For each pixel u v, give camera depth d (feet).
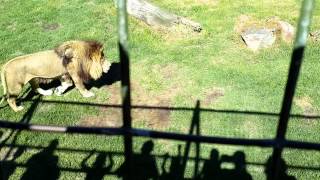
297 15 35.60
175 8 36.88
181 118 25.61
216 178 21.40
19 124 10.11
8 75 25.91
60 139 24.30
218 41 32.81
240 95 27.45
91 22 35.91
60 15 37.14
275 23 33.27
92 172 21.99
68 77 27.96
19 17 37.19
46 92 28.27
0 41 34.06
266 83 28.53
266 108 26.37
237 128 24.81
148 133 9.02
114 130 9.09
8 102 26.63
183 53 31.63
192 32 33.58
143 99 27.45
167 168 22.00
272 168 9.02
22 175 21.97
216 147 23.27
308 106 26.71
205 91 27.91
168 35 33.58
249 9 36.29
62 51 26.68
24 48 33.09
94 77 27.61
